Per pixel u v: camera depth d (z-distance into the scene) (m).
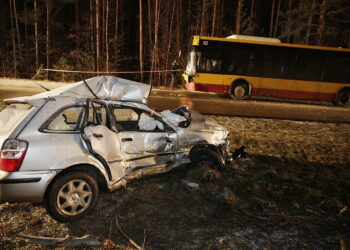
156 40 22.16
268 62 15.88
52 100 3.97
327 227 4.14
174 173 5.58
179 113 6.07
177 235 3.72
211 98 16.47
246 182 5.47
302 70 15.94
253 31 26.30
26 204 4.23
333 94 16.16
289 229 4.02
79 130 3.98
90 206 3.93
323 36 26.34
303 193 5.16
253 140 8.22
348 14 25.62
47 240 3.43
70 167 3.84
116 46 22.69
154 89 19.42
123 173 4.37
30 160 3.52
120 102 4.54
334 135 9.58
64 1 22.03
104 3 22.42
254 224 4.09
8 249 3.26
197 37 15.91
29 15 21.58
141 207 4.36
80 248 3.36
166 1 23.84
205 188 5.13
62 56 22.17
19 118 3.80
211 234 3.79
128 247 3.43
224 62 15.88
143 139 4.62
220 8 28.62
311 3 25.53
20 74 21.89
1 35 24.94
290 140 8.57
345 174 6.21
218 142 5.52
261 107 14.55
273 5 31.36
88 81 4.49
